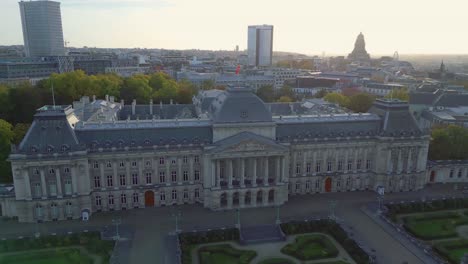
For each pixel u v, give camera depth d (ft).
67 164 463.83
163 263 384.88
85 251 403.75
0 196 473.26
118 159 489.67
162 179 511.81
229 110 508.53
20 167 452.35
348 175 570.87
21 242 410.72
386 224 469.57
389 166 566.36
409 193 569.23
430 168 601.62
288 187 550.77
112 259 389.39
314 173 558.15
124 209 505.66
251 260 393.09
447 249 415.23
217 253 406.41
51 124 468.34
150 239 430.61
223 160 506.89
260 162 526.57
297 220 469.98
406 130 564.30
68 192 474.49
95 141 483.10
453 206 521.65
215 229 444.14
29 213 464.65
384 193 568.00
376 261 388.16
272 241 432.66
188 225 460.96
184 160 510.99
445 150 635.66
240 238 430.61
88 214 475.31
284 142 531.50
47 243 411.95
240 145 494.18
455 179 620.08
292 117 573.74
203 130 516.32
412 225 467.11
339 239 430.61
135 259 391.04
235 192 508.94
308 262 389.19
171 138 504.02
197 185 521.24
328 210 506.89
